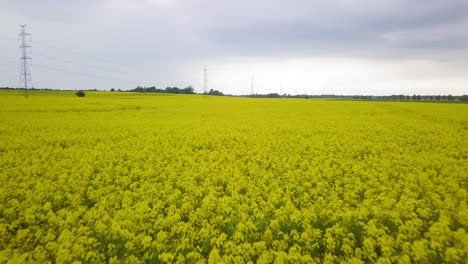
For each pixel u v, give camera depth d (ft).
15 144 57.57
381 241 21.93
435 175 39.50
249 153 52.60
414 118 109.09
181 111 134.72
